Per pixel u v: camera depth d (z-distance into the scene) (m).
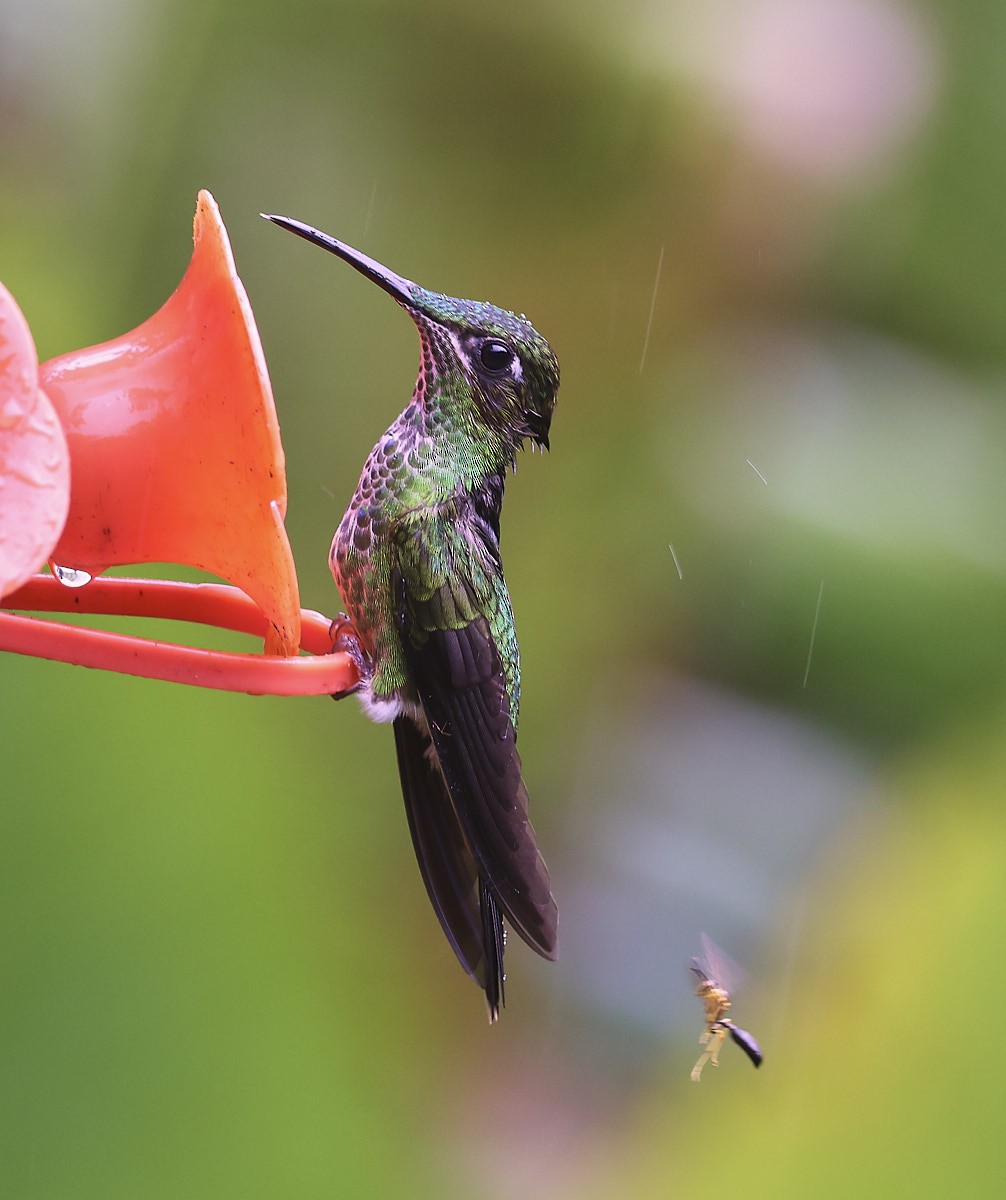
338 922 7.30
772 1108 9.20
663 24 11.12
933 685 12.05
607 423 12.21
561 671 12.23
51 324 8.95
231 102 10.75
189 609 4.08
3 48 10.28
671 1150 9.95
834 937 10.64
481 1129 10.90
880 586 12.03
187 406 3.60
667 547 12.19
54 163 10.31
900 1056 9.04
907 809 11.41
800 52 11.58
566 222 11.58
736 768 11.82
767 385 12.58
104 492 3.63
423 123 11.12
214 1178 6.20
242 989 6.38
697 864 11.85
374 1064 7.21
